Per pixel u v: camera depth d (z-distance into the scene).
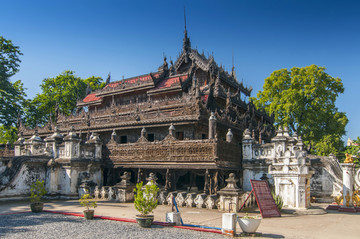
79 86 55.56
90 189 21.84
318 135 45.56
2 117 41.72
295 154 15.79
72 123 34.88
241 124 31.94
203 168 20.34
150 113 28.67
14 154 30.00
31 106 47.78
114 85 40.91
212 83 33.19
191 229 11.46
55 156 23.14
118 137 32.16
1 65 41.53
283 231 11.20
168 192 19.09
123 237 10.10
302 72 46.69
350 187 17.03
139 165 23.14
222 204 15.98
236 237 10.30
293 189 15.72
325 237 10.35
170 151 22.00
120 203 18.98
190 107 26.39
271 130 39.38
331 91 45.84
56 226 11.88
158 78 36.28
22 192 21.00
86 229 11.35
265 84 50.12
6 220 13.23
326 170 21.27
